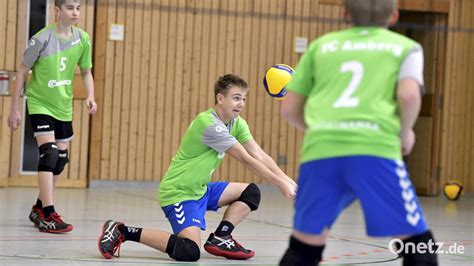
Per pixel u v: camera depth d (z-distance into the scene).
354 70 6.05
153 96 19.47
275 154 20.23
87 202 16.36
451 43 21.44
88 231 12.27
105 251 9.69
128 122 19.38
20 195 17.05
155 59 19.42
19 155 18.58
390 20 6.39
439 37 21.41
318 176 5.95
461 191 20.56
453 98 21.56
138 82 19.38
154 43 19.39
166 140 19.59
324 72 6.14
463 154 21.67
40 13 18.50
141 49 19.34
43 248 10.45
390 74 6.00
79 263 9.36
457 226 15.02
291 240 6.19
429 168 21.58
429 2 21.05
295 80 6.34
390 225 5.87
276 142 20.23
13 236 11.45
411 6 20.95
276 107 20.20
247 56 19.95
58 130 12.44
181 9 19.53
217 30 19.75
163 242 9.66
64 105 12.41
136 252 10.30
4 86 18.31
